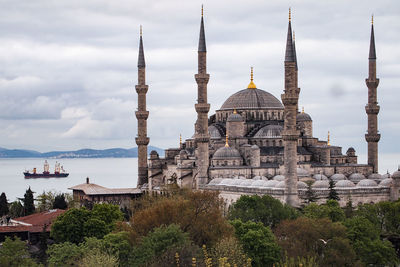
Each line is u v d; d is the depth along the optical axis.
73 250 183.25
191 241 180.50
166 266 165.12
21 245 190.62
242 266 167.88
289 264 178.25
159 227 186.50
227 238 179.38
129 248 186.88
